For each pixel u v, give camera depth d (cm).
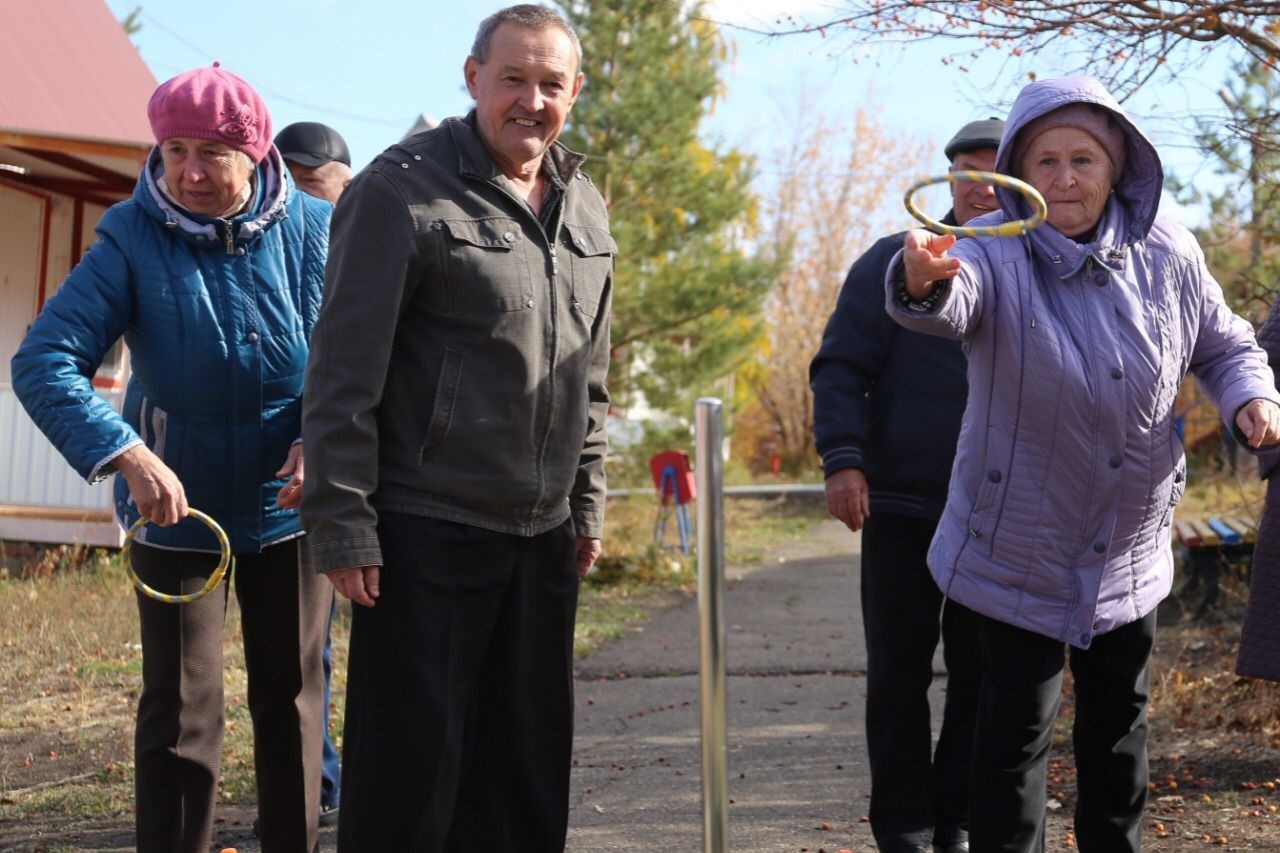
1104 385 316
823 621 1027
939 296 303
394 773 322
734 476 2639
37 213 1333
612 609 1103
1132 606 330
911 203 300
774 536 1809
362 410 318
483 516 332
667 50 1377
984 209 440
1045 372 317
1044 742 333
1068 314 320
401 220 320
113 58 1347
